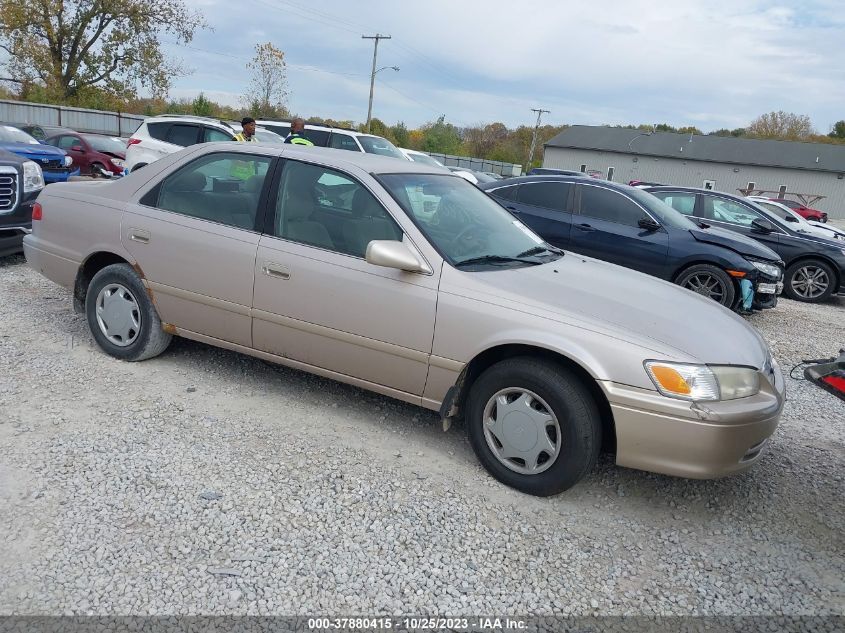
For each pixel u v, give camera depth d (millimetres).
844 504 3646
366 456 3719
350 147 14344
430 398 3693
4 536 2803
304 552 2859
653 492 3627
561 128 82188
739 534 3297
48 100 36719
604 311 3404
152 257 4395
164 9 36562
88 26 36312
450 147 64250
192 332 4434
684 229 7965
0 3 34594
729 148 58562
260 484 3340
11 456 3391
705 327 3496
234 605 2529
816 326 8445
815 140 83750
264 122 15305
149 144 12805
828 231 13641
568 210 8359
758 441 3230
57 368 4523
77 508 3025
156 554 2771
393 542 2977
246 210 4156
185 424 3895
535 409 3385
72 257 4773
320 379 4750
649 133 62188
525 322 3348
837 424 4805
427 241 3666
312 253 3881
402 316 3621
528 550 3016
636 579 2887
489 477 3602
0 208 6992
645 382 3117
